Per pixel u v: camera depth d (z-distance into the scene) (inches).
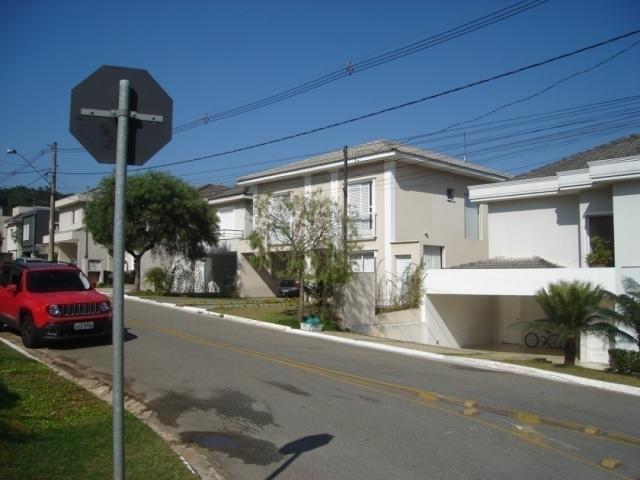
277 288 1401.3
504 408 349.1
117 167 158.2
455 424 309.4
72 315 499.8
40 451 231.3
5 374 368.8
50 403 311.0
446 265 1095.6
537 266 772.0
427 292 846.5
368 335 766.5
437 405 350.6
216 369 433.4
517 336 940.6
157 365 441.1
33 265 556.4
